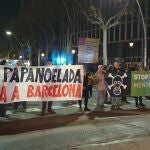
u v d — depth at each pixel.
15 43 80.50
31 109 15.48
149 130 11.28
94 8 36.19
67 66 13.87
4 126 11.66
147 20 41.50
